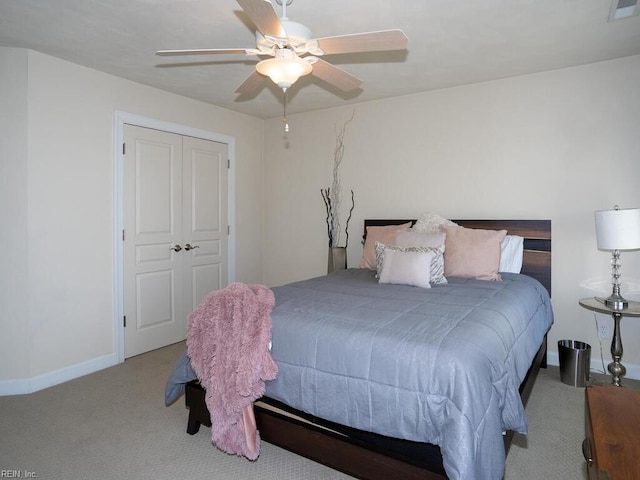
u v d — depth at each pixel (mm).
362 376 1622
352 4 2184
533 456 2027
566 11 2281
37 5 2209
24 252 2803
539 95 3293
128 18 2352
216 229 4324
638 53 2900
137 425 2369
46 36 2594
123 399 2715
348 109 4242
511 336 1904
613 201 3051
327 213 4422
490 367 1530
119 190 3363
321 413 1728
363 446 1675
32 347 2844
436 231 3357
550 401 2641
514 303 2309
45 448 2121
